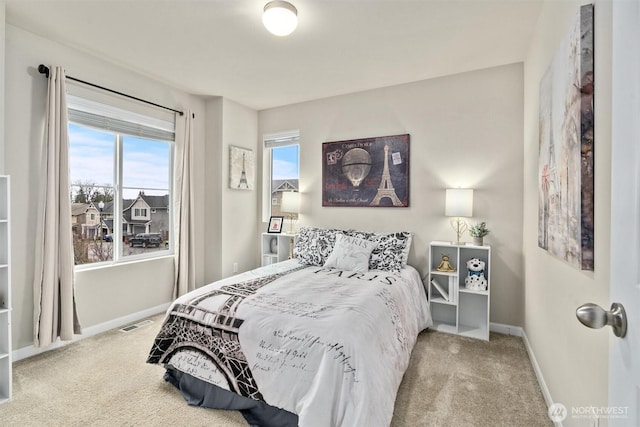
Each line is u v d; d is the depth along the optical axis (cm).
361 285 245
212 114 393
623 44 64
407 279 282
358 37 250
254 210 438
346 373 149
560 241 158
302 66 302
